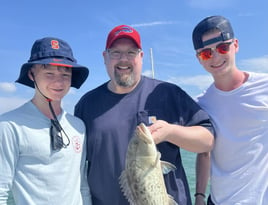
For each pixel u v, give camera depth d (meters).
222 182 1.08
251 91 1.06
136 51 1.02
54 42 0.95
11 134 0.85
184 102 1.03
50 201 0.86
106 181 0.97
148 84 1.07
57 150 0.89
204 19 1.10
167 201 0.83
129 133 0.98
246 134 1.05
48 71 0.92
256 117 1.04
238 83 1.08
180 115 1.02
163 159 0.99
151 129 0.86
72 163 0.93
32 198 0.85
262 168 1.03
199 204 1.17
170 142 0.95
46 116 0.92
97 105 1.05
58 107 0.97
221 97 1.10
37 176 0.86
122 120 1.00
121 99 1.04
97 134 0.99
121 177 0.88
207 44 1.07
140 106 1.01
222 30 1.05
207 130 0.99
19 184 0.85
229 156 1.07
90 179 1.00
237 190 1.05
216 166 1.12
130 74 1.02
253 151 1.04
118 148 0.97
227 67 1.06
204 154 1.17
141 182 0.82
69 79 0.98
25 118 0.88
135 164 0.83
